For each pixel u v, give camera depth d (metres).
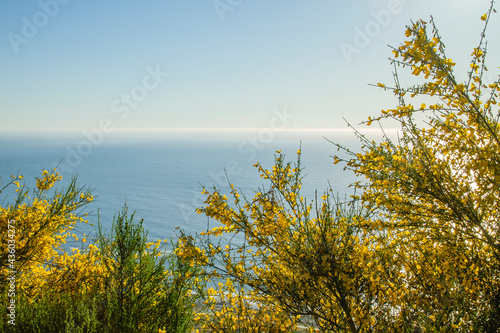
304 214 3.24
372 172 2.77
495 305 2.65
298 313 3.16
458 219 2.60
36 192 5.12
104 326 4.09
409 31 2.14
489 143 2.32
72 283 5.43
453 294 2.77
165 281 4.67
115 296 4.49
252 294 3.46
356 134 2.77
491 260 2.87
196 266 3.75
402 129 2.57
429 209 2.64
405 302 2.85
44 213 5.18
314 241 3.13
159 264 4.70
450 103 2.42
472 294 2.76
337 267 3.03
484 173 2.19
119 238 4.57
